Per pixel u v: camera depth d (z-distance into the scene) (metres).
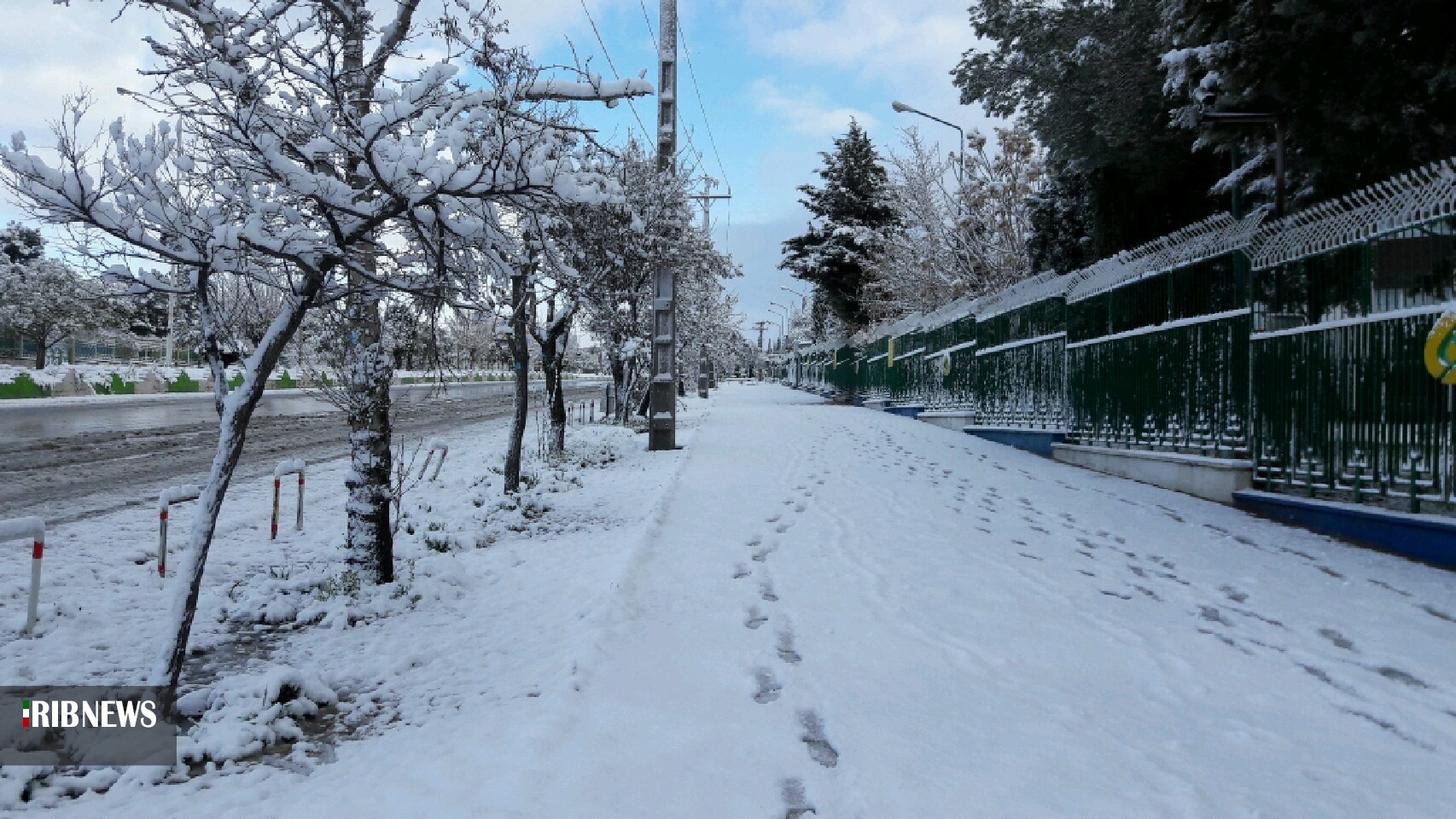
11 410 25.20
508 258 5.84
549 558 8.22
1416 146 10.48
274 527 8.96
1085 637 5.76
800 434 20.39
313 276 4.50
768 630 5.89
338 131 4.90
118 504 10.80
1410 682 4.95
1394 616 6.16
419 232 4.77
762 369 119.00
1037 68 16.25
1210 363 11.45
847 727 4.30
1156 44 13.39
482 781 3.62
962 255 29.47
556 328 14.56
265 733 4.26
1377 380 8.44
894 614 6.22
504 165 4.78
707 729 4.27
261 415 26.94
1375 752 4.08
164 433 20.03
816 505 10.67
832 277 39.53
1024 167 28.16
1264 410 10.33
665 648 5.50
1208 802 3.55
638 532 8.98
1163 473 12.23
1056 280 16.86
